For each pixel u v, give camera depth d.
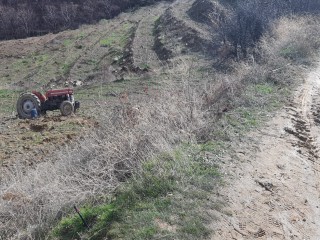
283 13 21.67
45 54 33.59
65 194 6.03
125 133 6.99
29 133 12.55
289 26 18.38
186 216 5.15
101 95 18.28
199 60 21.45
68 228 5.39
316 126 8.70
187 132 7.44
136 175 6.04
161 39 29.48
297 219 5.61
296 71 12.92
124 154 6.57
